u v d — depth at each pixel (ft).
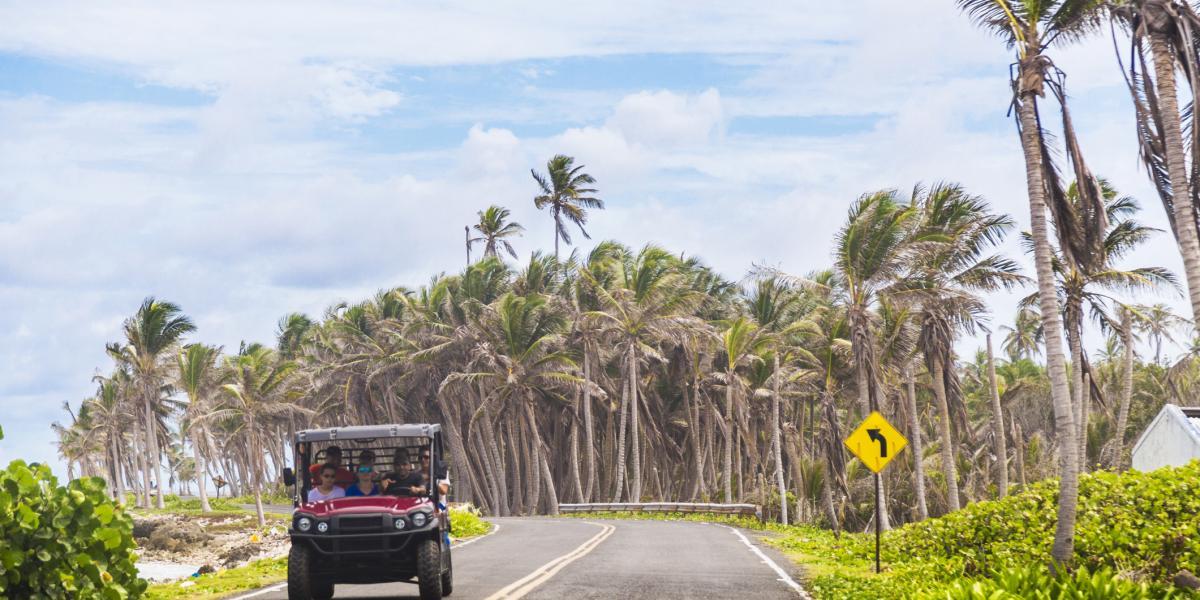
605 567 63.10
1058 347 55.77
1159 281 116.67
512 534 107.45
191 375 258.37
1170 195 54.19
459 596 45.98
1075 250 58.34
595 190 278.05
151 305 254.06
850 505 173.47
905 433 181.27
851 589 50.52
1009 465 190.90
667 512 170.40
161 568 116.67
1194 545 53.83
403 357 233.35
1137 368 203.51
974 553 64.59
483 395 229.04
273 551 113.39
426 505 42.50
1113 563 55.42
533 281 234.99
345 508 41.86
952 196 129.39
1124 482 70.85
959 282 127.44
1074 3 56.03
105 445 381.19
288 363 247.09
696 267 237.04
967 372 211.00
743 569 64.39
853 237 121.29
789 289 199.31
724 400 216.74
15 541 35.42
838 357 150.61
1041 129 57.31
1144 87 54.13
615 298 200.64
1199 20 52.39
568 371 212.84
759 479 207.72
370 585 53.67
